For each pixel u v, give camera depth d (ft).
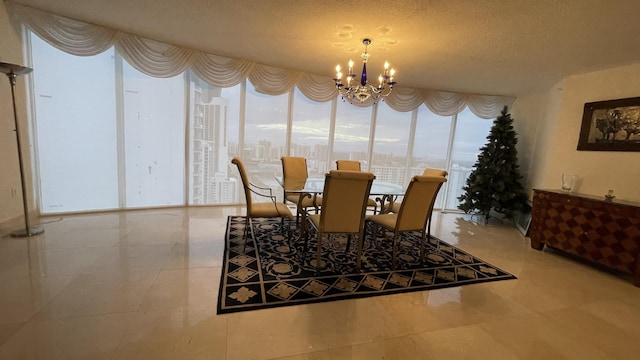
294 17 8.43
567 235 10.53
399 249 10.73
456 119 18.31
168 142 13.55
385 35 9.25
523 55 10.34
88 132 11.84
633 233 8.73
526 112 16.24
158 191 13.67
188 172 14.17
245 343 5.23
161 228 11.05
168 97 13.25
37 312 5.68
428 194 8.82
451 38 9.20
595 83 11.48
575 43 9.02
